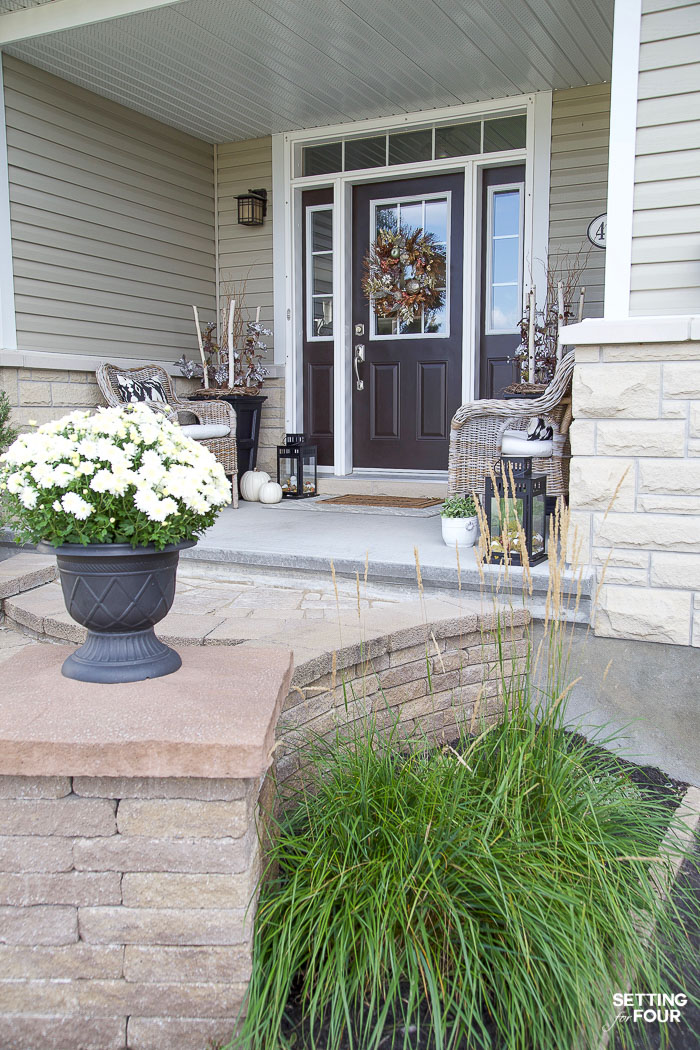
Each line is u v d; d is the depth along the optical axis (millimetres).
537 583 3043
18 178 4691
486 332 5672
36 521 1678
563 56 4668
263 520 4582
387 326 5980
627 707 2902
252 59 4711
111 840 1486
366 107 5488
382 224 5926
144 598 1713
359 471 6141
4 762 1438
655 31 2900
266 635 2502
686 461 2914
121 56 4664
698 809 2318
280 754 2113
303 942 1627
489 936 1626
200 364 6141
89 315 5227
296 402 6195
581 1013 1462
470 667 2768
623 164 2979
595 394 3016
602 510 3037
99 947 1521
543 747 2018
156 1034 1536
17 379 4555
